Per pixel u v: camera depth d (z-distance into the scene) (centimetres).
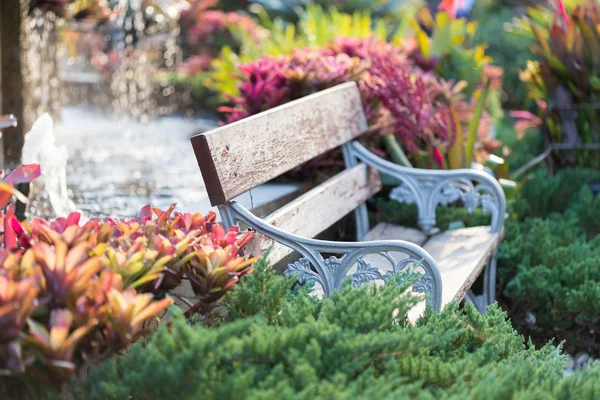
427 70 571
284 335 156
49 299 142
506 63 1206
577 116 548
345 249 224
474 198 346
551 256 348
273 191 348
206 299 179
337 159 383
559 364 187
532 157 597
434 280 218
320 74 384
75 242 163
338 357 156
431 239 343
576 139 547
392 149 403
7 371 131
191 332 144
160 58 1076
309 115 301
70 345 134
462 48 598
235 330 151
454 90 490
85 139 667
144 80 1040
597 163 550
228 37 1135
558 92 548
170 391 136
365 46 485
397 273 203
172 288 176
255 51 660
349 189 327
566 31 542
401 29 698
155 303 148
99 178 449
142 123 861
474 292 379
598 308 301
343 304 178
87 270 146
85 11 462
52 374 135
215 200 217
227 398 136
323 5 1170
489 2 1420
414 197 350
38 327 134
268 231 224
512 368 168
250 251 217
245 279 194
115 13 471
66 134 700
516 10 1397
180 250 176
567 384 162
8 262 146
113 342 144
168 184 434
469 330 202
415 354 174
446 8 590
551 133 558
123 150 595
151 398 138
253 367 154
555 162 558
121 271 159
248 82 391
